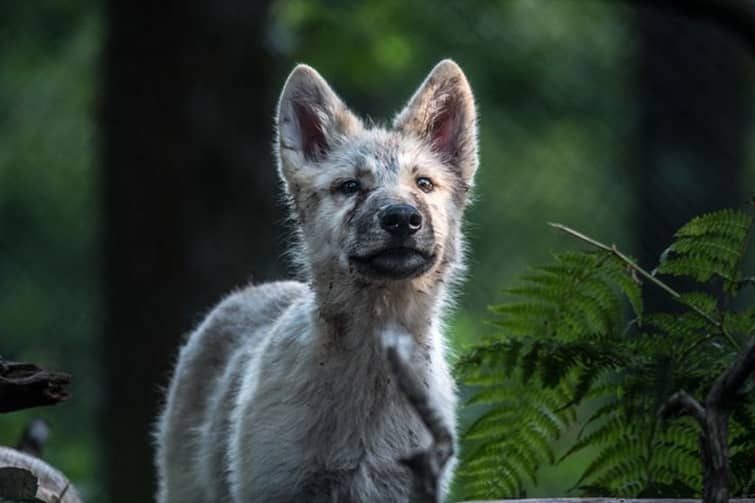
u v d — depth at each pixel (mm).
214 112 14422
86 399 18828
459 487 9523
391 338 4555
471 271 21281
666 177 18922
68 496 7203
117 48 14625
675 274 6648
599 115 22234
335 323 7738
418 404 4488
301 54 20031
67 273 22500
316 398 7711
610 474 6625
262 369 7980
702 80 19000
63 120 24297
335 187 8070
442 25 21766
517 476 7184
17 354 20750
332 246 7848
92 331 21141
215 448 8688
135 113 14484
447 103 8578
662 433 6551
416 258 7582
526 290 7145
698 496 6312
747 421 6168
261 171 14539
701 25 18938
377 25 20766
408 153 8188
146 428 14320
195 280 14281
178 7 14406
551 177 22125
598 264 7023
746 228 6516
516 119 22500
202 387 9344
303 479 7707
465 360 6855
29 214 23047
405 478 7785
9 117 24578
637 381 6461
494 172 22328
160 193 14398
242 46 14562
